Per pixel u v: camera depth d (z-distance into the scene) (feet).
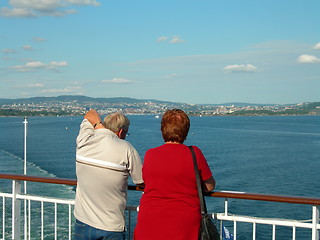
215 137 315.17
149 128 447.83
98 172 10.75
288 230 60.03
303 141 279.49
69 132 367.45
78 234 11.26
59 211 61.36
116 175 10.73
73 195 78.33
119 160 10.71
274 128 475.72
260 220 11.16
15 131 388.78
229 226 60.85
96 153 10.84
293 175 125.29
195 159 9.59
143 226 9.68
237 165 149.48
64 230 51.52
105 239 10.87
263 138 307.58
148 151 10.25
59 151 193.67
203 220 9.43
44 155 176.24
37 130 406.62
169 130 10.01
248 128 474.90
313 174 127.03
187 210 9.42
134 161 10.81
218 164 152.56
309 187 105.60
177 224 9.35
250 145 243.60
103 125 11.70
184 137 10.09
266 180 116.26
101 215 10.91
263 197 10.89
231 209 72.49
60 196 77.15
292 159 171.42
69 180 13.04
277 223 10.98
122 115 11.72
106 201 10.89
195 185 9.60
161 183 9.61
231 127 498.69
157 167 9.70
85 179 11.02
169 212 9.43
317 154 193.47
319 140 289.53
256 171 133.59
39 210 61.87
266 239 55.93
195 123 646.33
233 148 222.48
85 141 11.07
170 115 10.10
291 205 76.43
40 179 13.61
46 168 136.26
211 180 9.78
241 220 11.34
